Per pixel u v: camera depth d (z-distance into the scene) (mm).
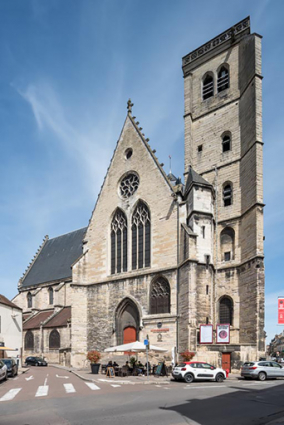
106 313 48000
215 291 45062
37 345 66250
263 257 40469
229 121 49906
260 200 41969
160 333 42031
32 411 17062
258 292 39438
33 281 80000
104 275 49531
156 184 46469
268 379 32625
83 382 30359
